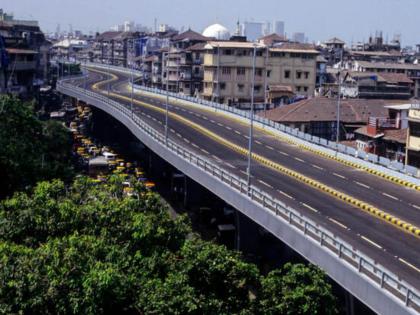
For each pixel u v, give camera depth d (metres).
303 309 27.44
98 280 27.31
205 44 148.25
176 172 84.50
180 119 95.94
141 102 118.50
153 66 172.88
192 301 26.72
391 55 192.00
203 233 63.41
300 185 55.06
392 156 80.38
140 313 28.77
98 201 38.44
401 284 27.16
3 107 63.75
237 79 136.00
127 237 35.25
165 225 36.12
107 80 174.00
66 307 26.88
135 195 41.19
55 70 193.38
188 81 151.50
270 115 102.81
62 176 57.91
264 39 181.25
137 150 110.06
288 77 139.75
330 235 34.12
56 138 79.12
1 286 27.09
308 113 100.81
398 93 127.31
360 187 54.72
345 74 133.25
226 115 102.12
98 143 115.62
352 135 97.81
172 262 32.09
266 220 43.19
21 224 35.03
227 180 51.69
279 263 52.59
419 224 42.59
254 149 73.12
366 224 42.75
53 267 28.33
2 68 117.69
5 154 52.38
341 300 40.22
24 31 169.50
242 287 29.05
